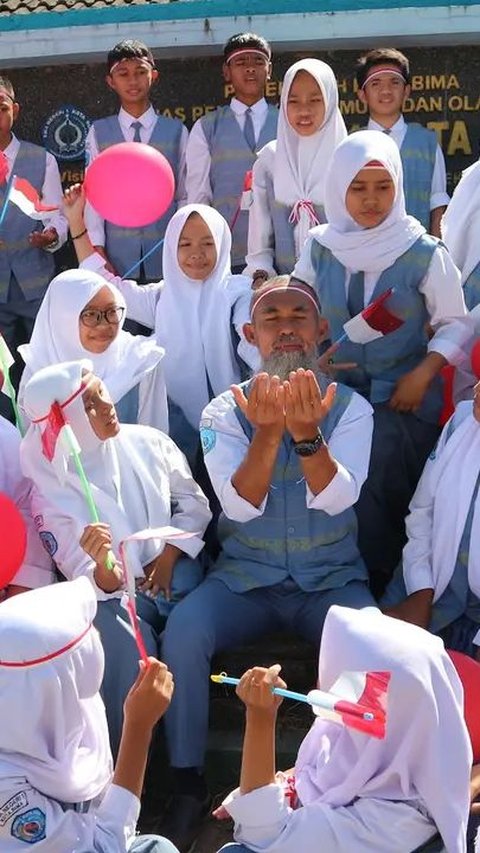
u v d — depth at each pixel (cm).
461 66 737
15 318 707
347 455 438
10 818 293
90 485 435
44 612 301
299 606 447
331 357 497
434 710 298
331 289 498
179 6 750
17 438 457
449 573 443
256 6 742
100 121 715
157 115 716
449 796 301
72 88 777
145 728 317
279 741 454
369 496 484
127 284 578
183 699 417
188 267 546
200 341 546
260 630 448
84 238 586
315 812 304
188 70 762
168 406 543
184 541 454
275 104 755
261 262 625
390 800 304
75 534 430
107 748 320
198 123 696
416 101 744
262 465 418
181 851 405
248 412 405
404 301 491
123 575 419
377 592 494
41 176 711
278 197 615
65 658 298
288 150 611
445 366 499
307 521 441
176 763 416
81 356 491
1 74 784
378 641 303
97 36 758
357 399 450
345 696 296
